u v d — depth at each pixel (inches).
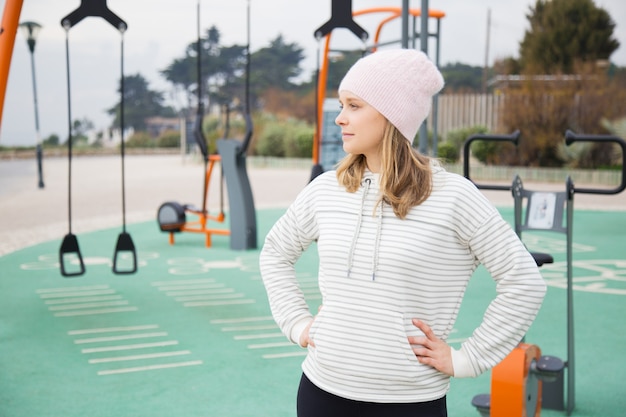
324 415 70.4
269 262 77.5
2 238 365.7
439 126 796.6
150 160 1157.7
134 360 174.6
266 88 2055.9
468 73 1662.2
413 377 67.3
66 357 176.7
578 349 180.1
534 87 745.0
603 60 975.0
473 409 143.1
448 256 68.2
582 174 654.5
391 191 68.0
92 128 1956.2
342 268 69.0
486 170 676.7
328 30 232.7
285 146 940.6
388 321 67.2
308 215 73.9
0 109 171.3
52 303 231.1
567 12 1019.3
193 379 161.3
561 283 258.7
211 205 519.5
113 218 444.1
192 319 212.1
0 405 145.7
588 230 391.9
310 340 71.7
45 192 599.2
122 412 142.4
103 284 259.0
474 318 211.5
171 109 2078.0
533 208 129.0
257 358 176.1
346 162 72.4
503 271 67.9
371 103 69.0
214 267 291.9
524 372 109.9
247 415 141.1
